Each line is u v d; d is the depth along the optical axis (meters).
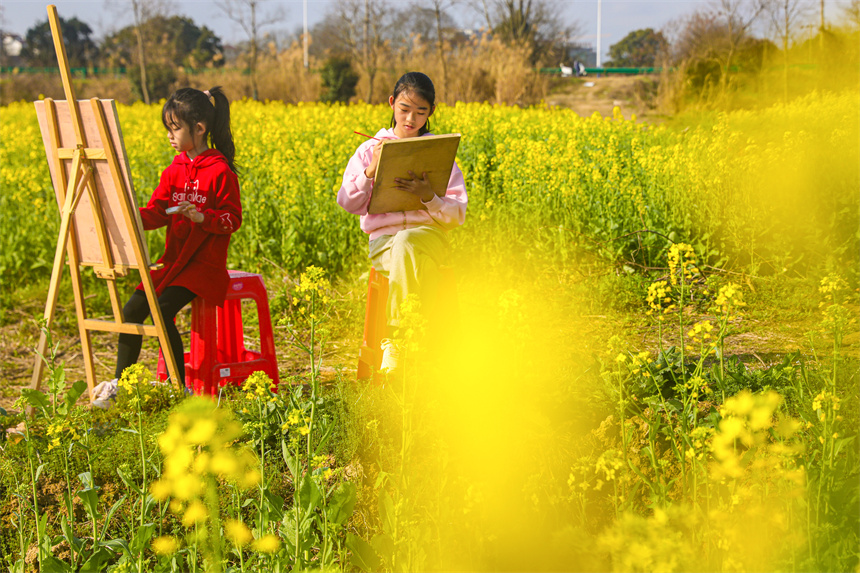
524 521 2.41
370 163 3.60
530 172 7.05
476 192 6.98
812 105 12.07
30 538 2.54
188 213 3.49
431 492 2.38
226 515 2.52
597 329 4.57
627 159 7.71
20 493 2.68
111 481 2.80
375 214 3.63
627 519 1.94
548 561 2.28
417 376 2.55
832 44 14.20
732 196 5.76
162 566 2.20
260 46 38.09
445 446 2.49
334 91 27.41
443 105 13.77
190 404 2.15
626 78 27.19
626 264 5.59
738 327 4.44
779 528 2.13
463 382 2.92
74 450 2.86
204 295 3.63
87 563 2.17
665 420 2.82
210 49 62.81
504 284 5.42
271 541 2.02
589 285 5.25
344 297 5.38
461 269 5.59
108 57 60.28
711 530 2.05
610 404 2.96
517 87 22.98
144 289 3.50
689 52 19.69
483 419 2.74
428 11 29.16
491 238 5.94
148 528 2.14
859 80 13.52
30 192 8.05
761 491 2.29
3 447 3.07
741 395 2.20
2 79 38.12
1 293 6.15
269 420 2.90
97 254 3.59
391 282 3.40
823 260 5.27
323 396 3.13
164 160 9.62
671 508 2.07
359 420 2.87
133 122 15.86
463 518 2.33
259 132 11.18
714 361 3.27
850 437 2.25
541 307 4.80
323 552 2.08
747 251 5.60
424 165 3.39
